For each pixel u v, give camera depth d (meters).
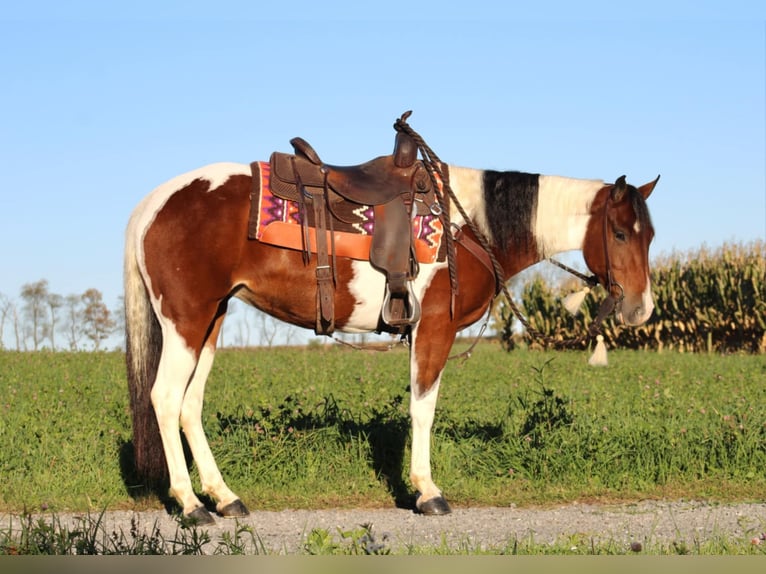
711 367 15.75
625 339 25.22
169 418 6.05
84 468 7.12
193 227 6.02
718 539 5.21
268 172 6.20
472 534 5.70
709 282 24.19
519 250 6.72
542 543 5.18
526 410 8.48
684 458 7.46
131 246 6.21
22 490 6.74
